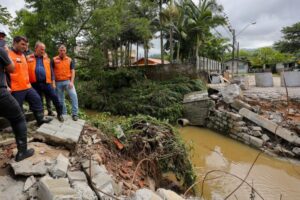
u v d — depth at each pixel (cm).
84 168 344
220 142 1004
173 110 1310
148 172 499
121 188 357
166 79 1734
